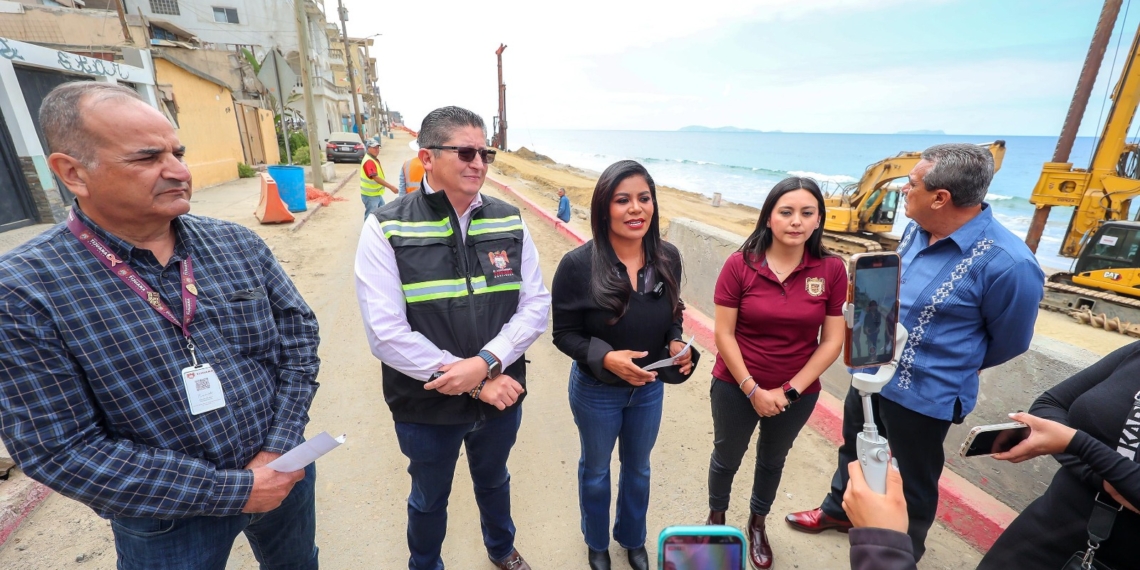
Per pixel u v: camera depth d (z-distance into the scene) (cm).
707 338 487
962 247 197
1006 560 163
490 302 183
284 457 139
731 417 229
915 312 208
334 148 2208
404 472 306
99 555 233
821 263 206
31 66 800
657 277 206
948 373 202
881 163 1317
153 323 129
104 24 1267
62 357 117
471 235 185
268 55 1084
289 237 838
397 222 175
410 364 168
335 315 535
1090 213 1071
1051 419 157
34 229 772
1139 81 1008
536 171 3067
